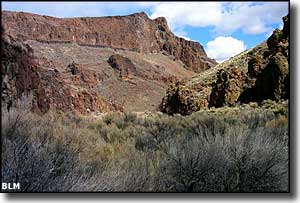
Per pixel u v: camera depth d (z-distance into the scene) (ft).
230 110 55.67
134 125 42.96
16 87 28.04
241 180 18.02
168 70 434.30
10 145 17.26
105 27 445.78
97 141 30.01
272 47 71.72
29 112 24.77
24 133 19.71
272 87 58.18
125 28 474.49
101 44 419.54
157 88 337.31
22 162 16.49
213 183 17.93
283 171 18.26
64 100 59.36
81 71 238.89
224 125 32.30
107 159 22.67
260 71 67.31
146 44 481.87
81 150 23.58
